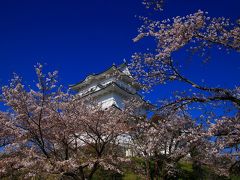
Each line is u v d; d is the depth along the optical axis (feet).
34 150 47.21
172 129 56.08
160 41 33.58
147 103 38.91
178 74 34.68
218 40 31.76
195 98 34.55
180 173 74.28
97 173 66.08
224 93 32.94
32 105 47.37
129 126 56.29
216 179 73.87
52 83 47.42
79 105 53.16
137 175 67.36
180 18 31.78
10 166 44.47
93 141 57.41
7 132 47.19
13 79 46.14
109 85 118.93
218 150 37.73
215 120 34.63
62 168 44.50
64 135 50.03
